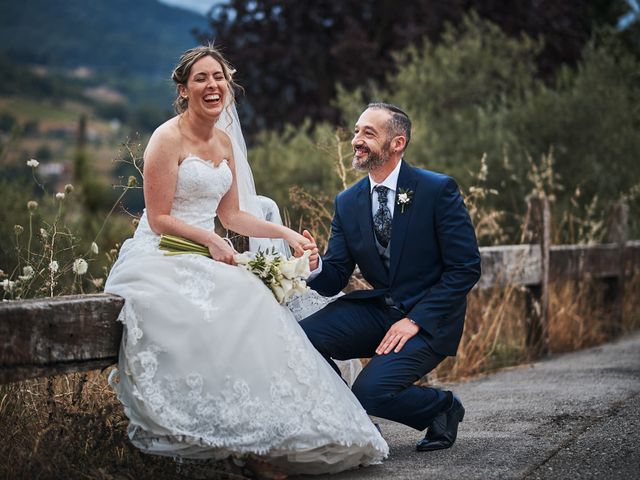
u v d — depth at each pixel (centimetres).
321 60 1672
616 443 382
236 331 337
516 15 1595
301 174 1014
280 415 334
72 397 370
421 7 1605
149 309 332
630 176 1048
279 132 1648
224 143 401
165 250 364
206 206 386
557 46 1602
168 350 328
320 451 343
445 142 1052
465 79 1166
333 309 423
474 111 1114
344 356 420
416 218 409
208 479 340
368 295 419
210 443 322
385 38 1692
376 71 1580
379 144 409
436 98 1160
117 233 908
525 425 429
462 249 403
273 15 1700
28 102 13012
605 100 1072
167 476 338
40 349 308
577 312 785
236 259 362
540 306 699
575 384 540
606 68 1149
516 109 1076
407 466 362
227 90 385
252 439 328
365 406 377
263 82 1688
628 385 525
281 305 366
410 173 415
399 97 1166
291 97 1702
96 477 317
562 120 1045
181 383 327
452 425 394
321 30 1698
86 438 341
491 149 997
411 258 410
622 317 853
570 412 452
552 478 335
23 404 371
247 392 332
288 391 339
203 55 381
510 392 525
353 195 429
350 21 1609
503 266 656
